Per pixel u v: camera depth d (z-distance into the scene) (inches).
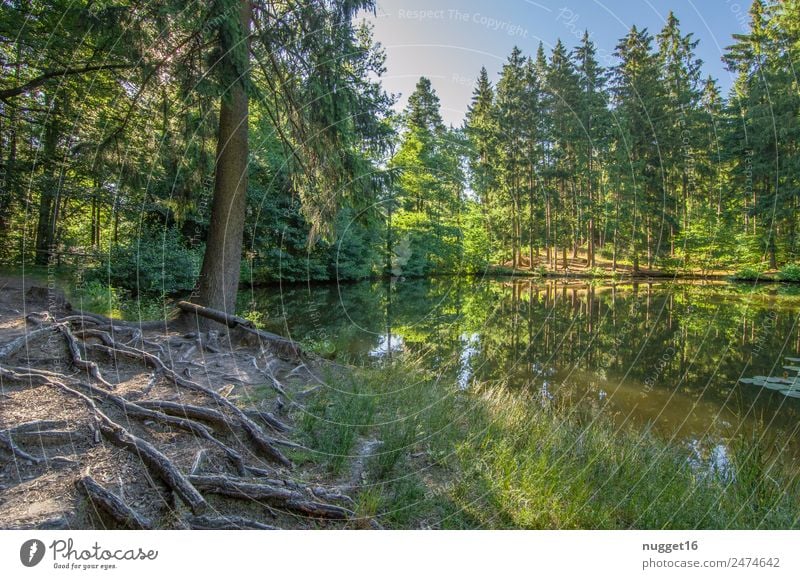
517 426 134.0
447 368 249.0
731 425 163.8
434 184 738.8
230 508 74.7
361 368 198.8
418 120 713.6
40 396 96.4
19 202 331.9
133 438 79.5
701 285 640.4
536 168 800.3
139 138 249.3
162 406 101.0
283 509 76.8
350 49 232.1
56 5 259.4
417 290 665.6
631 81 682.2
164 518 67.7
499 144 768.9
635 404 189.9
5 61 307.1
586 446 126.5
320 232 265.6
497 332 375.2
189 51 186.2
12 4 268.5
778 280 626.2
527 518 82.4
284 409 123.1
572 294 607.8
